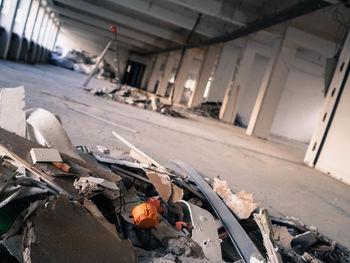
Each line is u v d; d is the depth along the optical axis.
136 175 2.07
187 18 12.90
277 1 9.05
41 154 1.33
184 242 1.33
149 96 11.40
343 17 8.55
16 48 13.34
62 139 1.83
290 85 19.36
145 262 1.11
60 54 27.92
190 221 1.76
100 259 1.00
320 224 2.84
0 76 6.19
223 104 15.75
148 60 33.06
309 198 3.86
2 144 1.30
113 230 1.17
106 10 16.47
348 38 7.13
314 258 1.76
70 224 1.05
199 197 2.16
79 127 3.90
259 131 11.54
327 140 7.04
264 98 11.21
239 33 10.53
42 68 15.20
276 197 3.40
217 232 1.59
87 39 30.14
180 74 21.98
